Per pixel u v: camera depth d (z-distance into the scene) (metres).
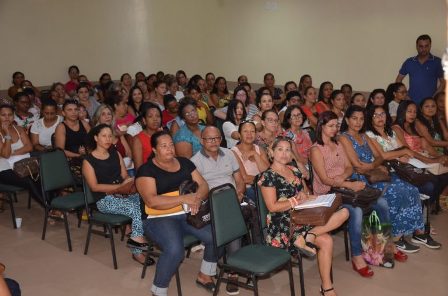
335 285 3.55
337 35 8.28
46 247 4.25
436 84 6.79
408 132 4.94
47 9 8.56
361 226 3.73
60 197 4.27
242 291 3.47
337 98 5.95
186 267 3.88
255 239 3.55
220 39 10.21
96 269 3.83
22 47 8.34
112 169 3.97
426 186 4.48
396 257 3.97
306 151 4.73
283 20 9.02
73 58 8.98
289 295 3.43
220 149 3.87
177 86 7.84
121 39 9.55
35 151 5.12
